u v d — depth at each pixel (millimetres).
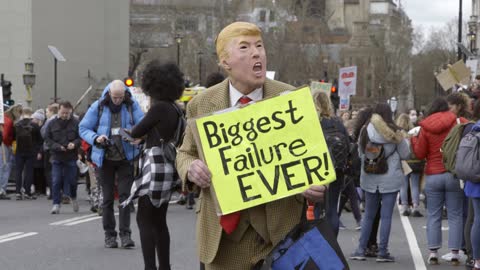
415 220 24266
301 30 148125
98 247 17000
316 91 14211
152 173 12570
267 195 7309
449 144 14781
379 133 15812
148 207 12656
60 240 18125
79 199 30312
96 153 16141
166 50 126688
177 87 12961
